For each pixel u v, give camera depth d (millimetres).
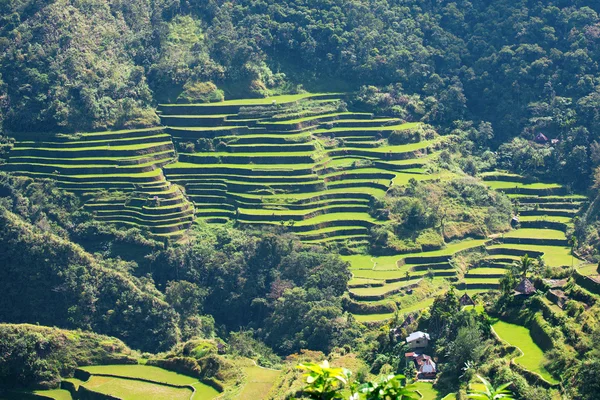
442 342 102750
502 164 185000
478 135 192875
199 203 170625
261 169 173750
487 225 163625
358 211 167250
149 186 168375
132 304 142875
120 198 166125
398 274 147000
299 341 130250
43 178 169500
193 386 116875
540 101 195375
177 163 178250
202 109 186500
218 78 192375
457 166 182125
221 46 196125
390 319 125500
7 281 142750
